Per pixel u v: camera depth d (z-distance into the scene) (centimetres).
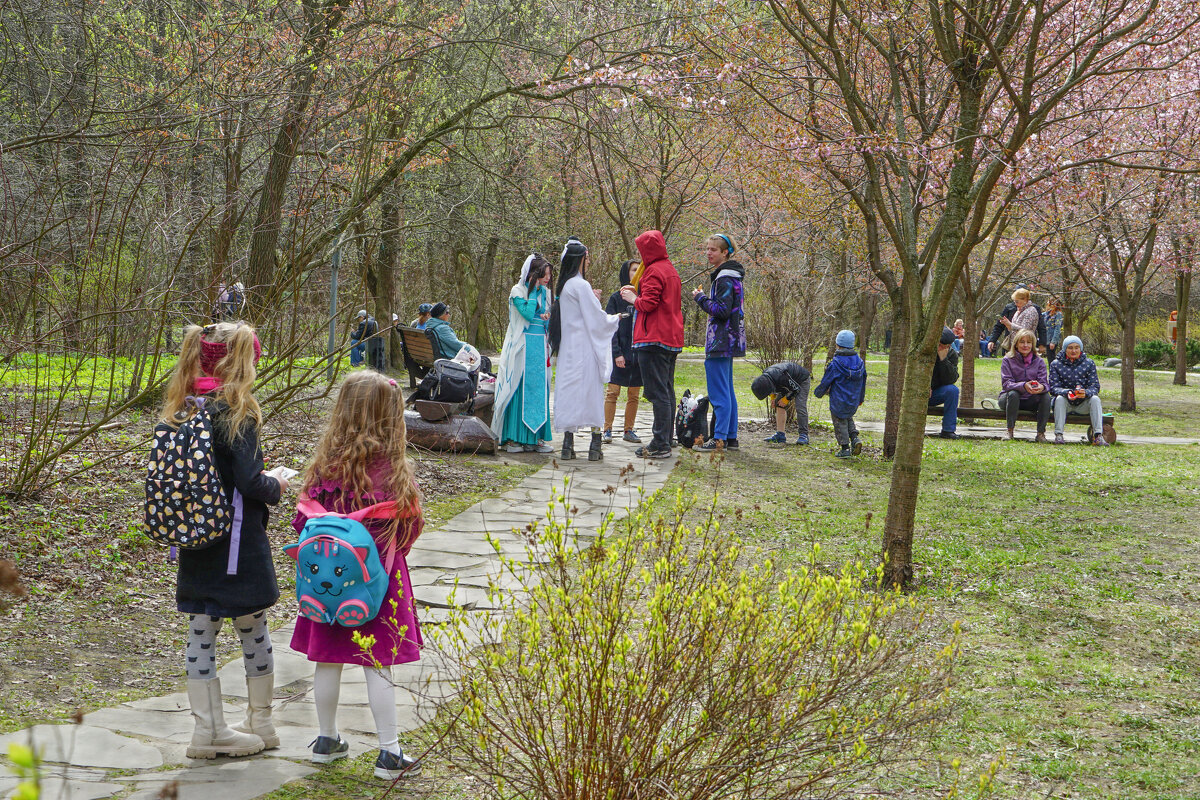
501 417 1041
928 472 1018
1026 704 409
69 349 701
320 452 349
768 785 272
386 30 1043
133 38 1068
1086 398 1267
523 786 284
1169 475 998
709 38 804
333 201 912
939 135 665
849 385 1102
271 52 916
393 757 334
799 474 993
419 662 448
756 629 270
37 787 107
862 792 310
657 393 1027
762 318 1505
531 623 276
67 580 522
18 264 659
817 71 892
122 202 764
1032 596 570
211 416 340
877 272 1073
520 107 1169
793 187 1024
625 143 1312
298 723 388
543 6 1575
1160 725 390
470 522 729
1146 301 3791
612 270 2811
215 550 344
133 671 429
